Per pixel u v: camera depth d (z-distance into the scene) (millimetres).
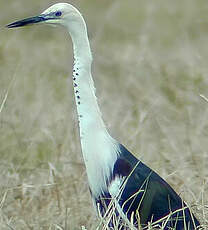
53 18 18906
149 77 34500
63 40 44250
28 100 32250
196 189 22062
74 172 23625
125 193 18312
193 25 45562
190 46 39812
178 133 27375
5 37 42438
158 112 28969
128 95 33000
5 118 27016
